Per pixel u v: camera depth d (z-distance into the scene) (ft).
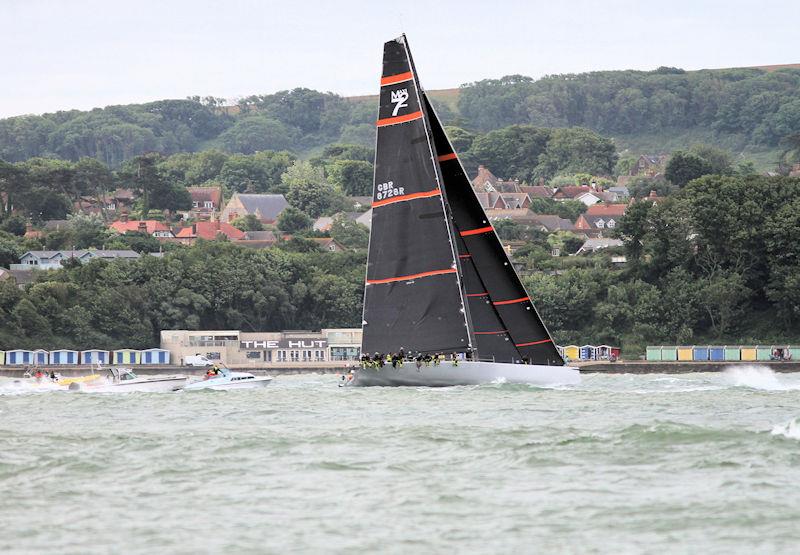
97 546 319.27
